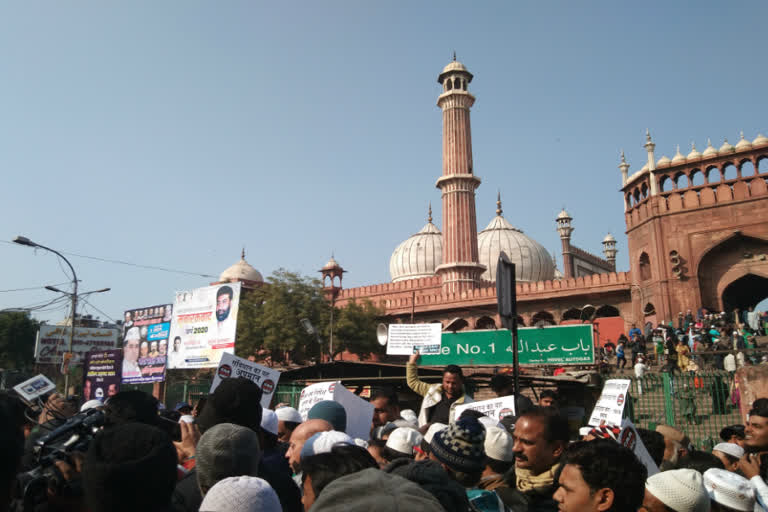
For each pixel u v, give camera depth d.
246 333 32.09
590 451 2.54
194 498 2.83
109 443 2.04
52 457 2.40
